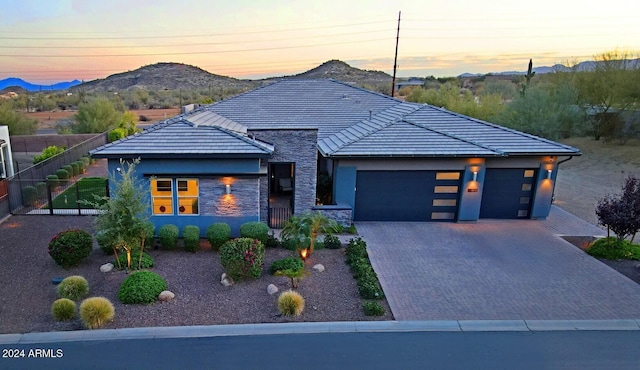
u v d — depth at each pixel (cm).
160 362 722
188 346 770
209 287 1009
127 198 1038
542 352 777
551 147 1563
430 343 798
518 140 1628
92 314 811
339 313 900
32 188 1673
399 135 1608
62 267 1102
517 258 1254
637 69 3038
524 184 1616
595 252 1275
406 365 727
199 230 1314
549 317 912
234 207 1356
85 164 2556
